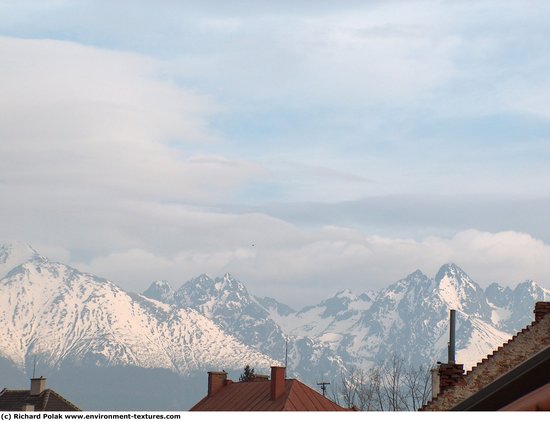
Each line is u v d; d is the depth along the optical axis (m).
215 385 127.56
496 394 48.94
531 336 62.53
